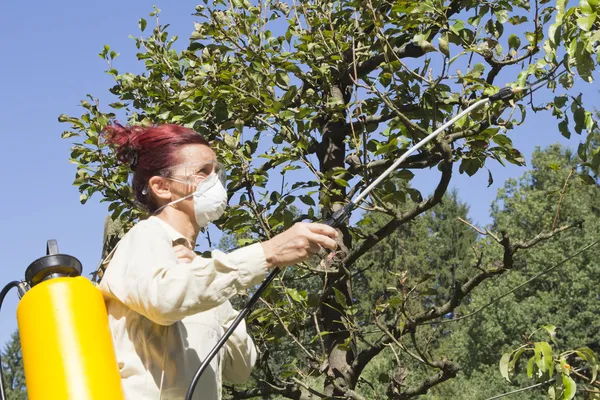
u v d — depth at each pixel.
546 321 32.00
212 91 5.75
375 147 5.49
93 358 2.06
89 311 2.12
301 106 6.09
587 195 36.09
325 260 5.54
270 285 5.50
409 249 48.25
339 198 5.58
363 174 5.48
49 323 2.08
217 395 2.39
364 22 5.75
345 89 6.13
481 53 5.17
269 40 5.98
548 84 4.26
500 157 5.23
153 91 6.43
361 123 5.26
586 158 4.34
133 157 2.46
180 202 2.41
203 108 5.91
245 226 5.61
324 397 5.45
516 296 33.53
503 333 32.41
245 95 5.77
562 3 3.88
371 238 5.49
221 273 2.08
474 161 5.29
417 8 5.02
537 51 5.24
